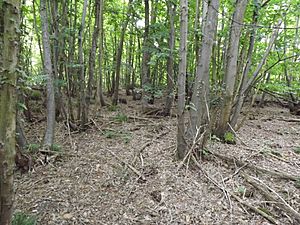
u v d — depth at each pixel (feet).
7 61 5.72
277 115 29.89
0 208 6.10
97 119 23.73
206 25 13.48
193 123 14.28
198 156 14.37
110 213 10.16
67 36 18.97
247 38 17.48
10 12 5.65
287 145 17.89
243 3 15.79
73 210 10.23
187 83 20.81
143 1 28.30
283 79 36.24
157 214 10.16
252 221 9.81
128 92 41.52
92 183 12.35
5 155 5.93
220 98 16.94
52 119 16.17
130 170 13.62
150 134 20.07
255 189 11.75
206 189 11.84
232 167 13.70
